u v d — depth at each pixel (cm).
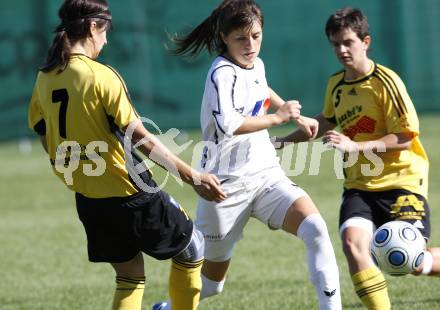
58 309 2322
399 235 1783
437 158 5384
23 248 3325
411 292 2302
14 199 4744
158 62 7519
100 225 1700
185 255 1761
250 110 1816
